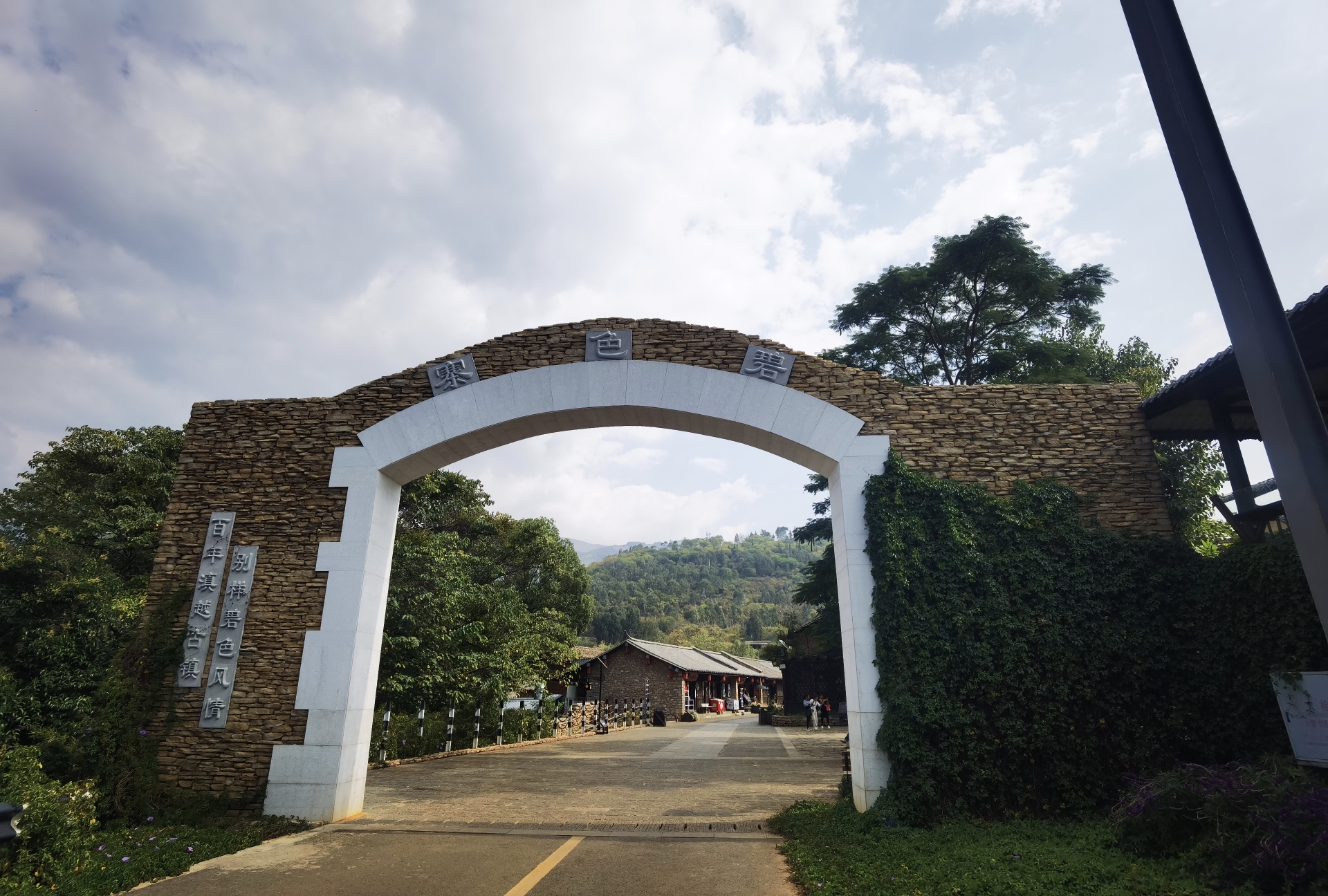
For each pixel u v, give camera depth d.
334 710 8.22
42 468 17.28
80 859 5.82
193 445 9.40
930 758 7.46
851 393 8.99
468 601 16.81
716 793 10.33
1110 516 8.45
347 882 5.84
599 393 9.12
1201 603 7.86
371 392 9.50
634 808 9.05
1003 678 7.69
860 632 8.07
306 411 9.48
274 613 8.61
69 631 10.75
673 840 7.30
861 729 7.82
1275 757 6.61
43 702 10.06
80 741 8.80
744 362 9.17
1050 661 7.75
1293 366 3.37
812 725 26.69
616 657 38.25
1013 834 6.76
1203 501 13.92
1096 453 8.69
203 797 7.94
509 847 6.97
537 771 12.84
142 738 8.17
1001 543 8.26
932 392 9.00
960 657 7.82
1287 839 4.73
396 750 14.25
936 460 8.70
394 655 14.29
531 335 9.52
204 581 8.74
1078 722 7.61
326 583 8.69
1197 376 7.96
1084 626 7.88
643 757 15.60
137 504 16.05
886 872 5.64
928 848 6.36
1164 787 5.98
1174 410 9.28
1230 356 7.59
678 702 35.25
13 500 16.88
